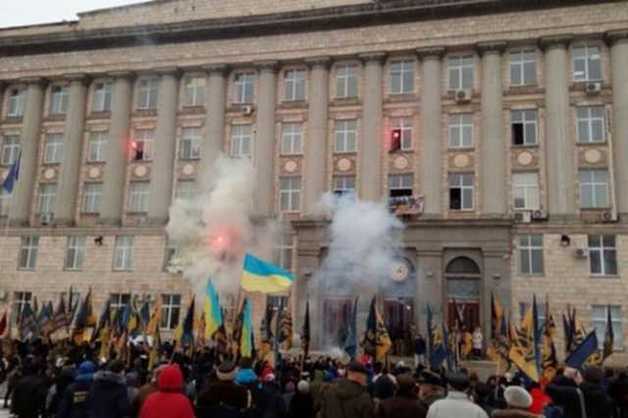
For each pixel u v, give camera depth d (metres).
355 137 33.25
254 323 30.52
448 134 31.86
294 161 33.88
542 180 29.95
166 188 35.12
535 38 30.94
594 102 29.91
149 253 34.34
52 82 38.88
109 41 37.59
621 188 28.53
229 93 35.81
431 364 16.78
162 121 36.00
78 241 35.94
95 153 37.34
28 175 37.56
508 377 14.33
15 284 36.16
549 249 28.88
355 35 33.78
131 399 8.01
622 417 10.57
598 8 30.23
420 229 30.39
